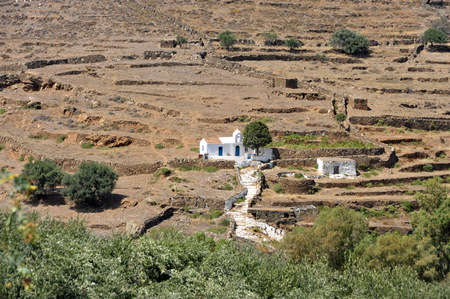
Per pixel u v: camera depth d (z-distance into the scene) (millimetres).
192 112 141750
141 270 66688
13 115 143500
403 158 128750
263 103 150000
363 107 153750
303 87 166500
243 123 138875
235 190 110062
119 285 61625
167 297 60906
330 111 146375
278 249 81562
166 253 68188
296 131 132625
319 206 106750
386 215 107625
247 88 163125
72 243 63594
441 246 81812
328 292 64312
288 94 156750
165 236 78438
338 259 78750
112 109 145750
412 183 118625
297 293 63938
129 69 177375
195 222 100625
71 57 185500
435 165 126438
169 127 135125
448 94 178000
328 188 113812
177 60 188125
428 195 94875
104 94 153500
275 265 70750
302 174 116438
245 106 147500
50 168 110375
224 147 121750
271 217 99938
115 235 72875
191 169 118438
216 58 197000
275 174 115125
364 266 74000
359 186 115375
